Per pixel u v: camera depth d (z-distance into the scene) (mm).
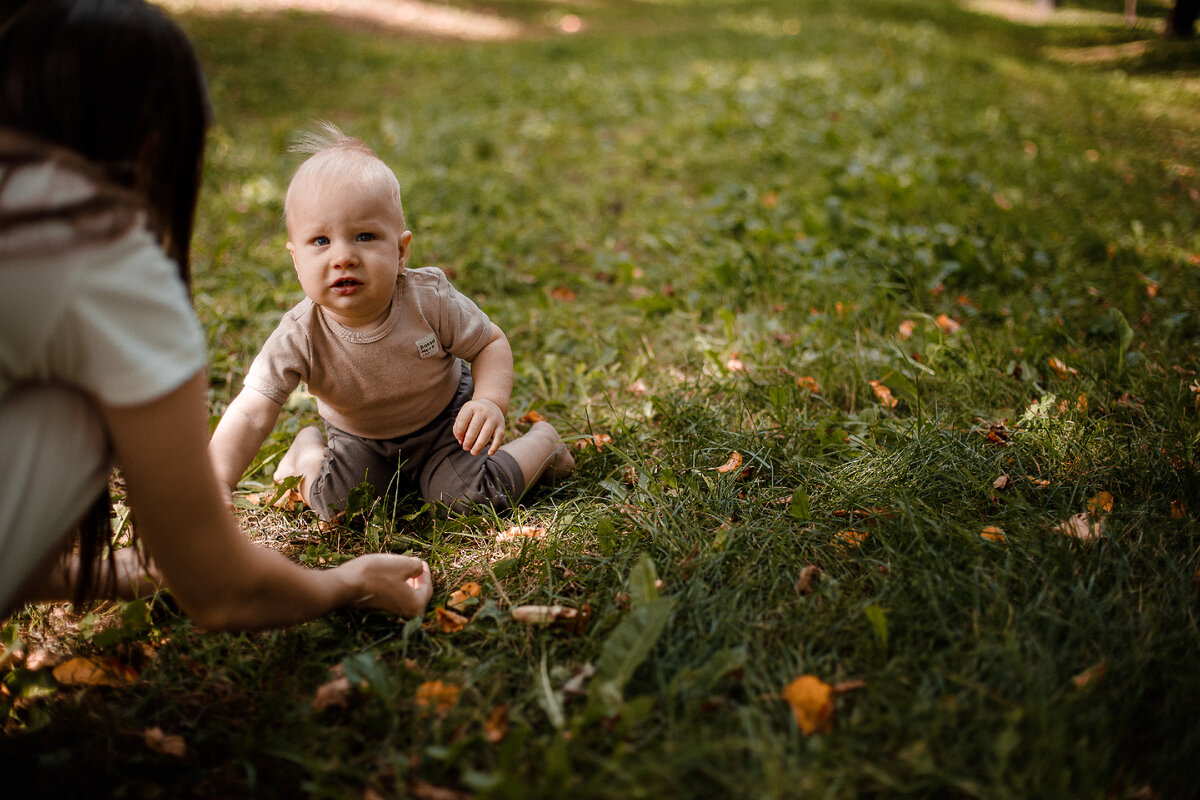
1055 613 1667
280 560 1514
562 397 2789
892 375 2666
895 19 13734
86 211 1068
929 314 3393
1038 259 3809
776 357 2908
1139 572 1821
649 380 2898
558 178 5332
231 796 1408
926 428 2375
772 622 1713
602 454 2418
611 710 1435
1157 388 2637
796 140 5906
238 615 1463
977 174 5047
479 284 3709
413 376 2049
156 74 1209
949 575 1781
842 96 7227
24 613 1823
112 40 1169
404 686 1594
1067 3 19156
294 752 1442
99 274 1080
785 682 1549
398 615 1782
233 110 7223
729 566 1884
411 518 2143
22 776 1434
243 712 1589
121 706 1601
